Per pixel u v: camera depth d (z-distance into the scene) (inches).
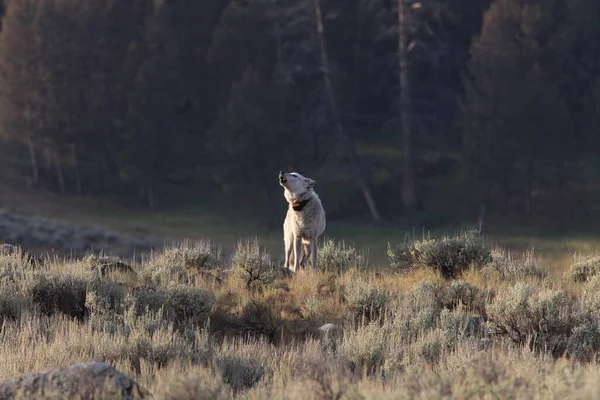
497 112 7780.5
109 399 827.4
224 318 1583.4
